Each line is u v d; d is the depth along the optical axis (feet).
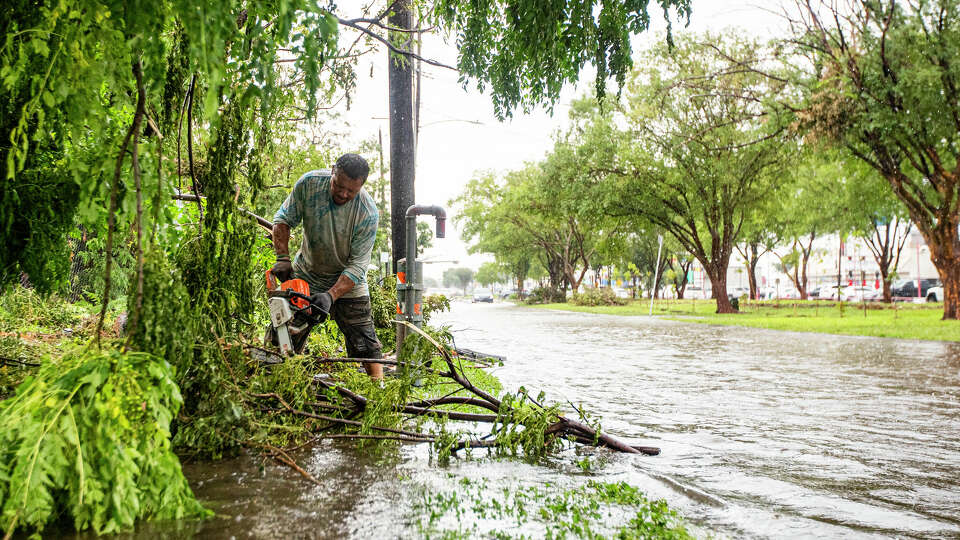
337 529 7.68
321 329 21.17
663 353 38.19
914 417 17.63
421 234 161.27
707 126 94.73
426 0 18.66
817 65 70.54
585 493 9.62
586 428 13.00
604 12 13.37
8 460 7.02
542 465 11.53
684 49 91.40
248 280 11.50
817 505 9.66
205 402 10.34
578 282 196.44
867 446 13.98
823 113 67.31
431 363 14.08
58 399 7.32
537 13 12.94
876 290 186.50
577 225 180.24
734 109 91.86
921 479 11.33
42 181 9.54
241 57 7.13
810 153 80.18
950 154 77.05
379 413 12.03
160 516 7.72
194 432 10.24
